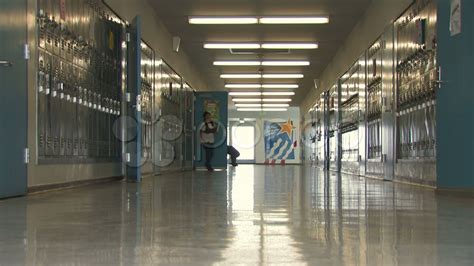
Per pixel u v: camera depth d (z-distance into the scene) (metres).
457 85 5.09
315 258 1.92
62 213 3.40
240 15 10.78
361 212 3.49
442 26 5.29
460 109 5.04
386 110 8.70
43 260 1.87
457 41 5.09
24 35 4.96
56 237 2.38
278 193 5.32
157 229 2.65
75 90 6.29
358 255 1.97
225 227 2.73
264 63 15.86
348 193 5.38
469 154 4.89
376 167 9.36
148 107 10.12
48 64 5.50
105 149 7.55
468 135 4.93
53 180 5.64
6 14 4.61
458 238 2.38
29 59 5.06
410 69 7.44
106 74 7.58
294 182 7.80
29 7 5.07
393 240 2.32
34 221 2.97
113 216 3.23
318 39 12.89
